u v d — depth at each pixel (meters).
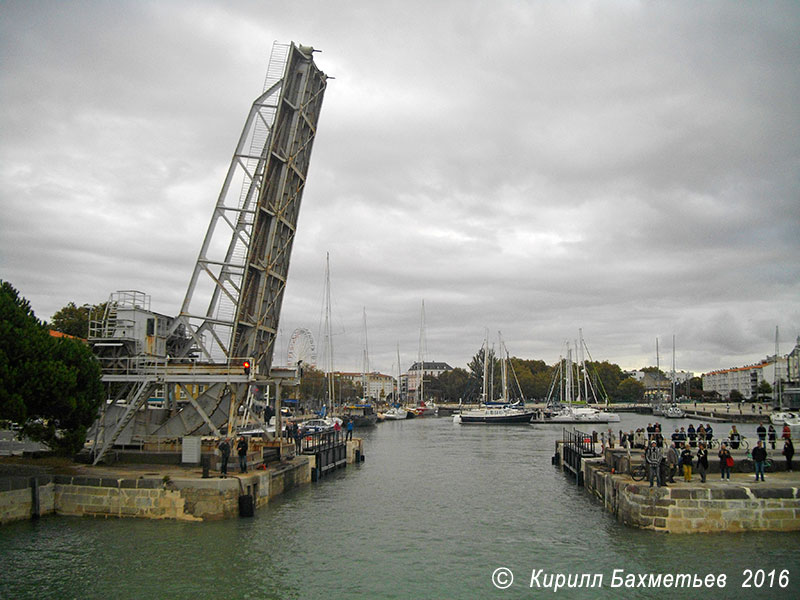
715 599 18.83
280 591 19.70
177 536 24.70
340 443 49.03
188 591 19.47
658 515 24.59
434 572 21.66
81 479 27.12
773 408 105.75
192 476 27.84
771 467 30.22
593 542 24.61
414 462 52.50
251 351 36.12
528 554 23.59
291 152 36.12
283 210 36.38
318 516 29.45
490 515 30.33
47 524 25.81
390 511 31.08
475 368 179.12
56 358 28.59
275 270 37.53
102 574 20.64
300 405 115.88
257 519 27.86
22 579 20.09
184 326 37.81
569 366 124.44
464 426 107.19
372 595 19.53
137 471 29.44
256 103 35.44
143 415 34.84
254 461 32.69
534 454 59.00
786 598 18.80
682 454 27.62
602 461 37.84
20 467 29.80
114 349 34.47
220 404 35.38
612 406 161.88
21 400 26.23
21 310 29.48
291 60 34.97
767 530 23.92
